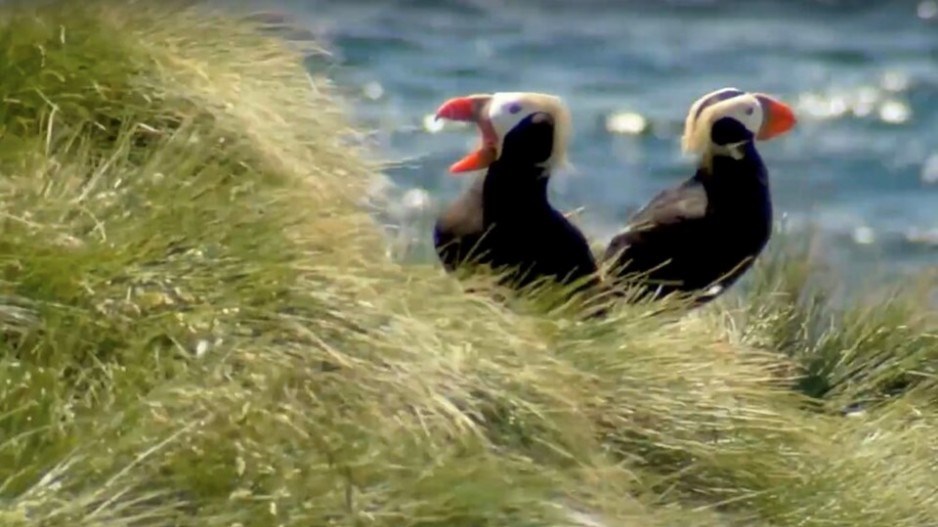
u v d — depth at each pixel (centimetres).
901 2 6694
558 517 948
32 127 1147
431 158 3512
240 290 1021
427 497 928
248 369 982
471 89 4756
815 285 1473
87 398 938
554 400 1058
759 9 6556
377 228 1212
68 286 988
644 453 1105
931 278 1560
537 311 1170
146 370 955
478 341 1070
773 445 1147
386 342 1025
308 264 1053
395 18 5794
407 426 980
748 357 1287
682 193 1305
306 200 1137
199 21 1343
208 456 912
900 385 1374
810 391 1341
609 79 5097
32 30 1199
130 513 872
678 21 6209
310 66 1669
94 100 1179
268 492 903
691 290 1301
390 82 4731
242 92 1250
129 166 1133
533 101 1199
